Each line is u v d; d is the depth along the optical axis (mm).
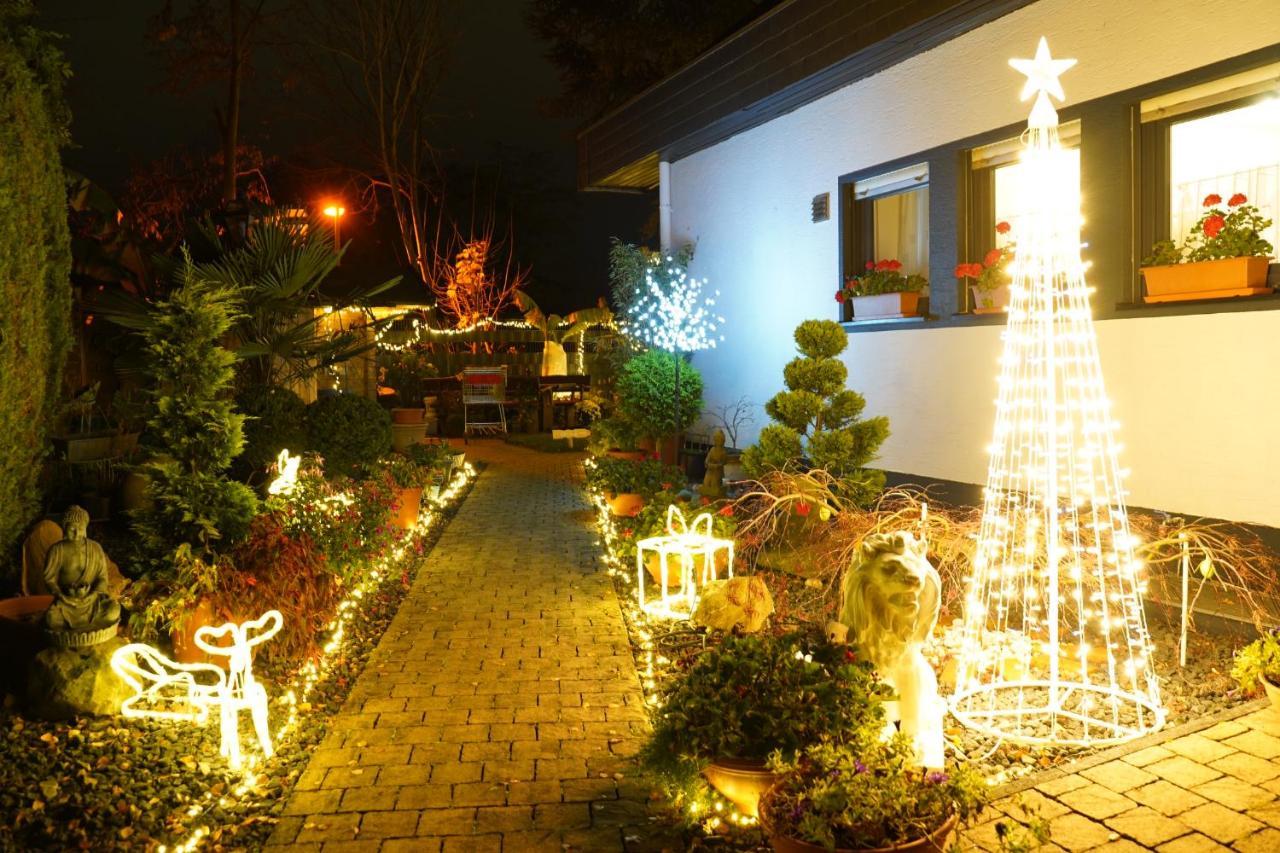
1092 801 3426
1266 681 3947
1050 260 4629
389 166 24094
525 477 13438
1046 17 7031
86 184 9586
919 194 8852
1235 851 3078
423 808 3607
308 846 3328
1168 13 6145
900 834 2678
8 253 5871
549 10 21609
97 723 4453
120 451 8164
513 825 3469
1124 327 6520
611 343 17578
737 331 11609
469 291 23234
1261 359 5652
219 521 5270
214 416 5391
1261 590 5492
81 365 9383
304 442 8727
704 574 6340
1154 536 5875
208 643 4988
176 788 3818
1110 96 6578
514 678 5117
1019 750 4004
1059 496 6941
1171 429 6211
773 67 9586
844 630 4125
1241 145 6340
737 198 11438
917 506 6648
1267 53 5582
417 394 18781
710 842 3309
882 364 8891
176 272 7750
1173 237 6590
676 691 3635
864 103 9078
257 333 8672
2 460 6012
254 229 9133
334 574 5883
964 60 7840
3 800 3691
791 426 7641
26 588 5688
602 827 3443
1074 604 5703
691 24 21234
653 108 12461
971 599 4859
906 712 3590
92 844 3396
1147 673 4422
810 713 3305
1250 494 5738
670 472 9648
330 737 4312
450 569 7852
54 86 6582
